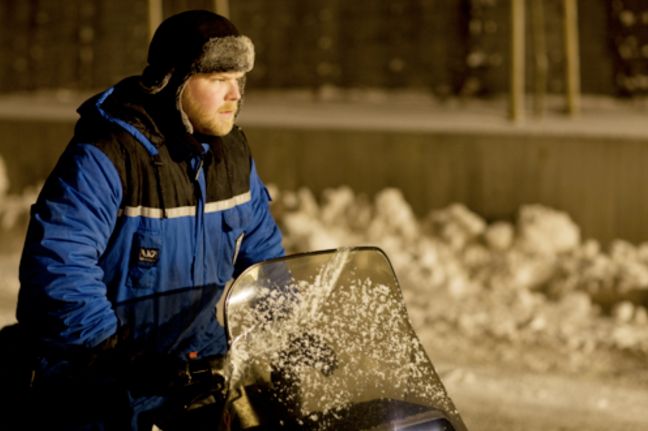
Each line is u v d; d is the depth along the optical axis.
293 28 25.06
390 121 20.23
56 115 22.83
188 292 5.88
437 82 23.64
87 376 5.41
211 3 25.92
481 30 23.11
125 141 5.53
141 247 5.66
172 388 5.27
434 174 18.47
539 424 10.30
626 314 14.48
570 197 17.48
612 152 17.16
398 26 23.95
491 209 18.06
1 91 29.23
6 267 17.05
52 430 5.52
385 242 17.41
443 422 5.15
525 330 13.59
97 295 5.30
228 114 5.74
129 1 27.28
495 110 21.83
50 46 28.58
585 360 12.65
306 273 5.68
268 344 5.36
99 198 5.42
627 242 17.12
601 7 22.05
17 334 5.83
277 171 19.72
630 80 22.02
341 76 24.69
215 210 5.91
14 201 20.81
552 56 22.42
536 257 16.42
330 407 5.09
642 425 10.40
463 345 13.07
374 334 5.50
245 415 5.09
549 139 17.58
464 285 15.79
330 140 19.25
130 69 27.53
